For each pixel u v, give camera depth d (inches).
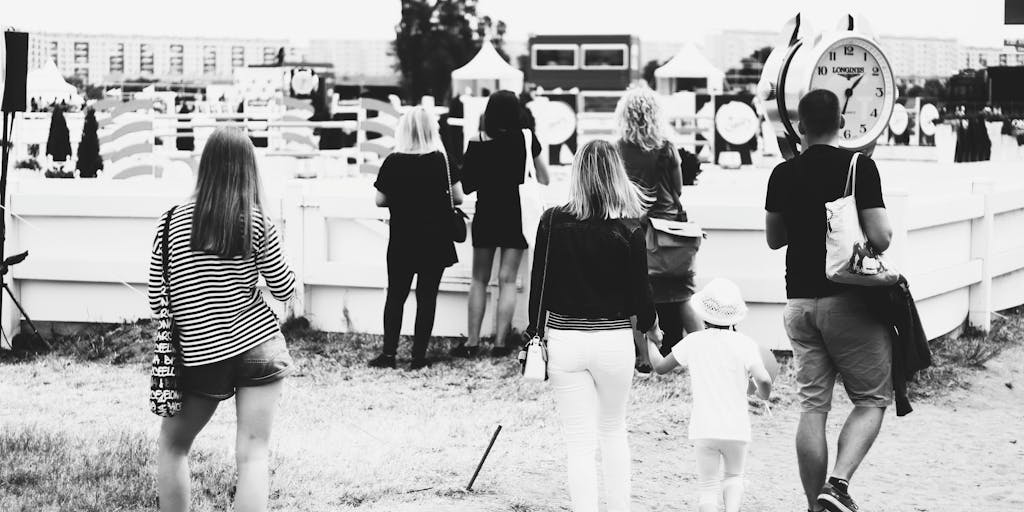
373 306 377.1
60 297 393.1
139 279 387.5
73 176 729.6
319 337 375.2
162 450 194.5
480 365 351.9
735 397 212.4
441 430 291.9
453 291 372.2
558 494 242.8
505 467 261.3
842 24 328.2
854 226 214.1
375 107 778.2
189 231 186.9
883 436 297.9
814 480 223.6
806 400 225.3
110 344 376.5
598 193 208.8
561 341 209.6
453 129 783.7
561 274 208.7
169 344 186.7
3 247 379.6
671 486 252.4
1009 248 424.2
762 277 350.6
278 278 192.7
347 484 246.1
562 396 210.8
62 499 227.5
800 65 321.1
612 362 208.4
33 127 845.8
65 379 345.1
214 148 188.5
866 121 323.0
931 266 370.6
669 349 331.3
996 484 258.8
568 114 987.3
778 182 225.3
